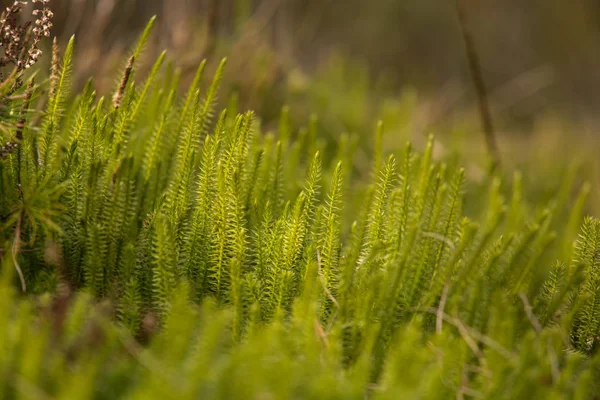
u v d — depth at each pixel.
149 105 1.23
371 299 1.08
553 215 1.50
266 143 1.24
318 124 1.88
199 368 1.00
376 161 1.21
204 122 1.18
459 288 1.11
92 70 1.49
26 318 1.02
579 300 1.10
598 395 1.08
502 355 1.05
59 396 0.99
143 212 1.17
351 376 1.05
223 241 1.13
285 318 1.11
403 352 1.03
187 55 1.71
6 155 1.12
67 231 1.12
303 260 1.13
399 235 1.14
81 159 1.14
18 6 1.14
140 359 1.03
